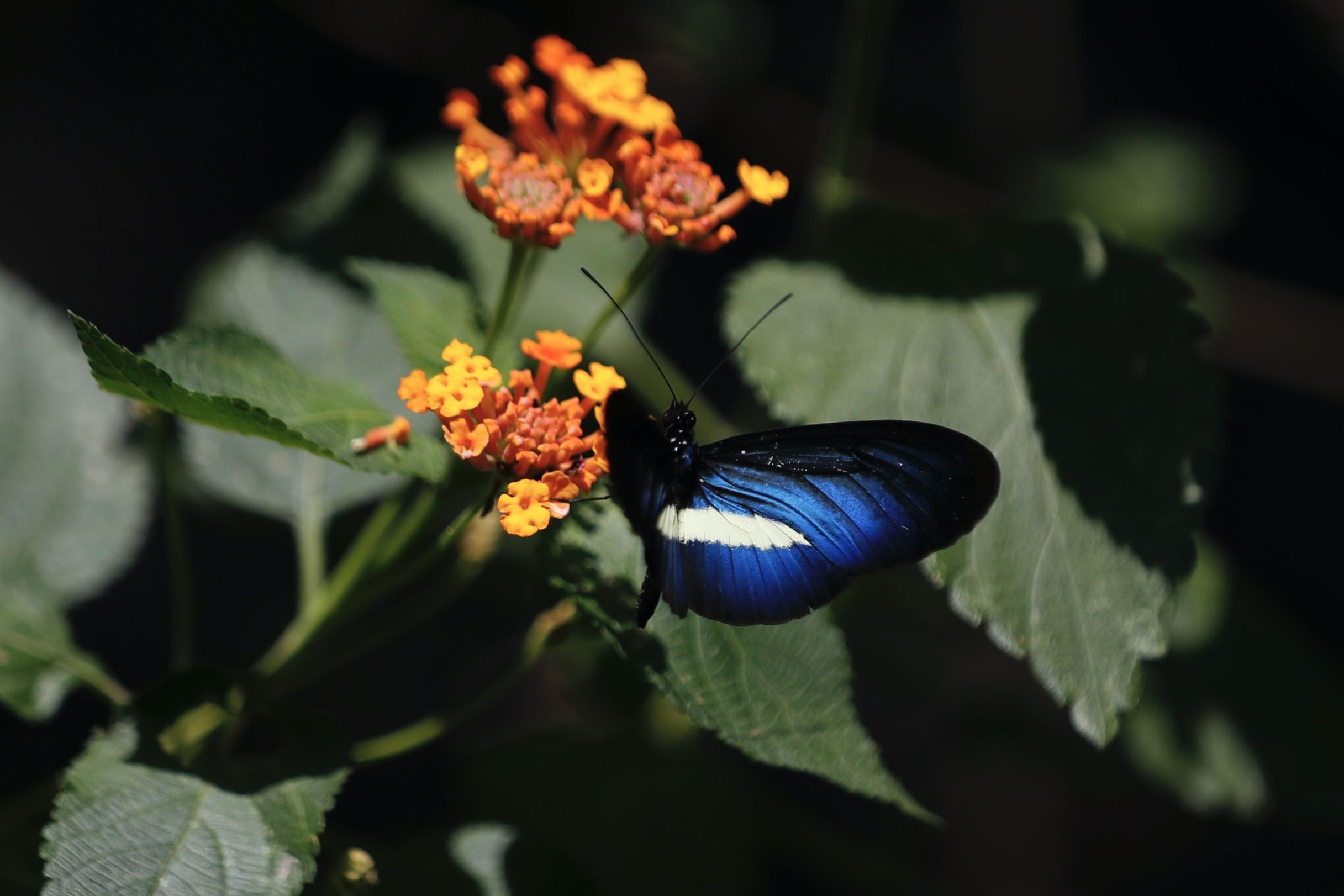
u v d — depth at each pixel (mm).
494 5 729
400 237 617
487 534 582
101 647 698
